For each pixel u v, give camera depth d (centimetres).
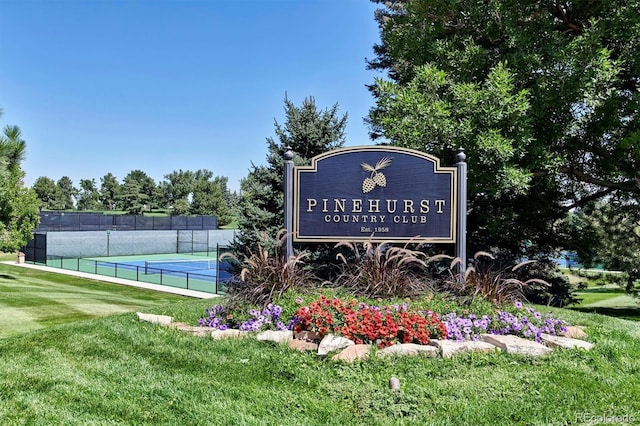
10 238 2016
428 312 511
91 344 516
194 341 510
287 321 529
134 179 7706
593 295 1723
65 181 7838
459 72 968
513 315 548
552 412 342
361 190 681
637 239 1164
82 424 336
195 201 6862
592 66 830
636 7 880
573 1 949
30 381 415
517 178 814
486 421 331
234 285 617
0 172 1148
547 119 917
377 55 2066
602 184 1013
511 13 963
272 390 387
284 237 640
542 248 1182
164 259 3372
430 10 1037
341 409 352
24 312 1140
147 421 339
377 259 616
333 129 1210
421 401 361
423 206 681
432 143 870
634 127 905
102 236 3447
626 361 446
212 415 344
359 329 475
